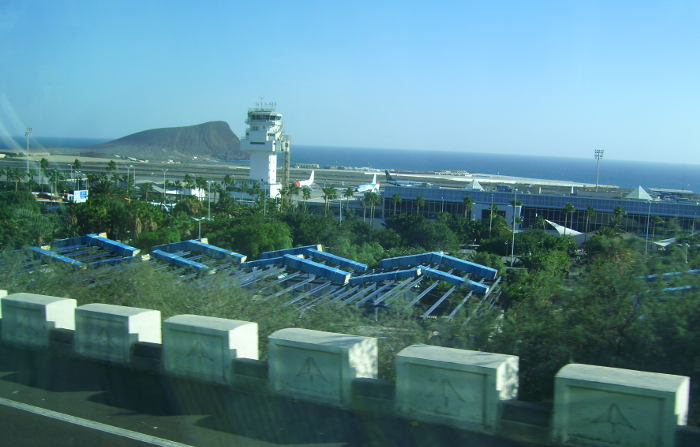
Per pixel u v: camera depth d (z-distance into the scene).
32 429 6.49
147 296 11.98
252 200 103.94
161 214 49.75
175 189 106.81
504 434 6.06
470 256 54.50
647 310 7.62
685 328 7.25
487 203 83.06
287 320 10.12
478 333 8.35
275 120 122.19
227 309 10.75
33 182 58.44
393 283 23.95
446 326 8.62
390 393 6.62
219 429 6.43
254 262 27.06
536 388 7.52
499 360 6.37
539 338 7.84
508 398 6.34
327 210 92.06
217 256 28.98
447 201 85.75
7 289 13.48
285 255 26.70
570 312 8.12
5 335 9.71
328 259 28.88
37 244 31.11
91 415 6.85
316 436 6.22
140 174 144.62
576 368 6.07
